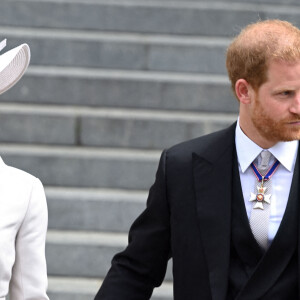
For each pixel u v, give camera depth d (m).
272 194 10.60
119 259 11.61
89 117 21.97
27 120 21.98
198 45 24.42
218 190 10.73
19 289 10.64
